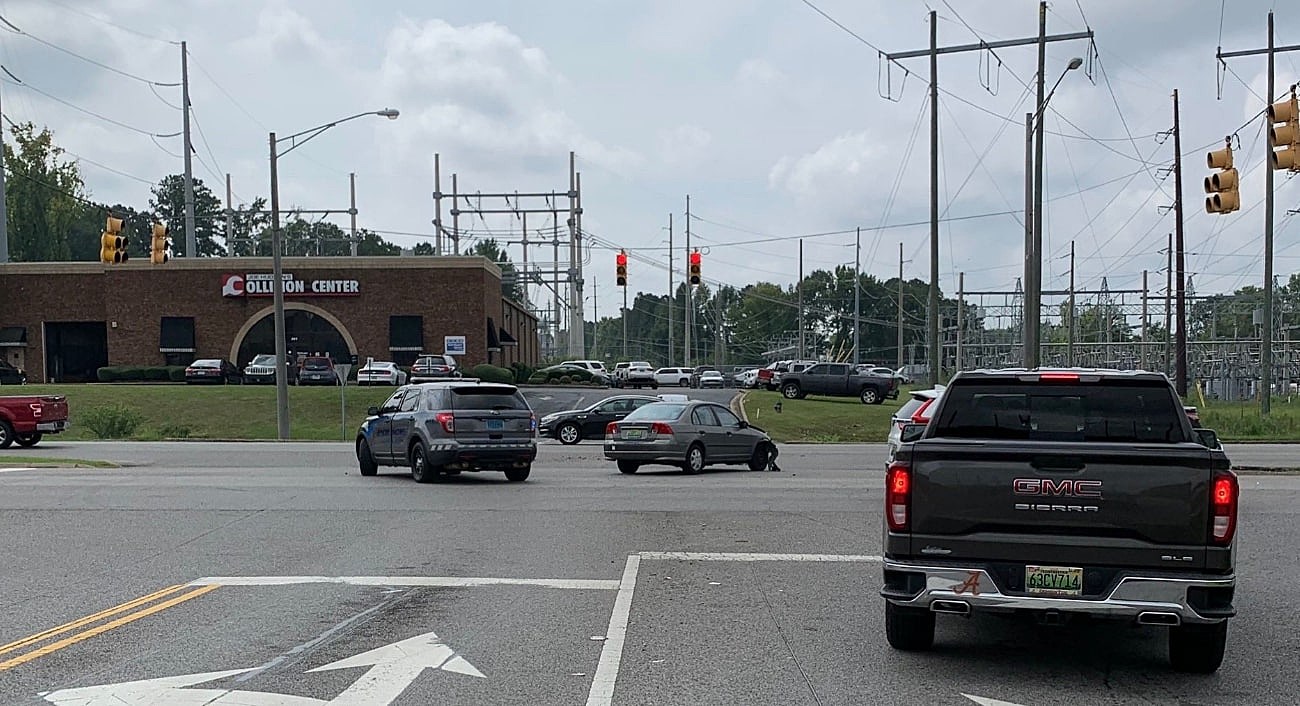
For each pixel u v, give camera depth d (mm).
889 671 7684
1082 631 8992
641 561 12102
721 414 23844
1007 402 8375
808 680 7441
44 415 31719
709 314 166000
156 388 52875
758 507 16781
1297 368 62281
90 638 8586
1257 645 8531
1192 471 7078
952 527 7363
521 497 18188
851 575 11312
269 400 49688
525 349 90438
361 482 20922
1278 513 16234
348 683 7309
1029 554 7246
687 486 20062
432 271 66312
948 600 7309
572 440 34375
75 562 12094
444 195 85938
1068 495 7188
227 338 66562
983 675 7605
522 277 94250
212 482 20891
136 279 66500
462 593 10367
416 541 13516
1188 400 48781
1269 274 40875
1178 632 7543
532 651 8195
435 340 66500
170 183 148250
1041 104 32969
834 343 150625
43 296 67562
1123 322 100562
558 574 11336
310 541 13531
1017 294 69500
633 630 8883
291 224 160000
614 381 74375
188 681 7340
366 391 53031
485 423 20641
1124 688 7320
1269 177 40281
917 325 146875
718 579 11078
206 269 66500
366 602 9961
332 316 66438
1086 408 8227
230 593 10367
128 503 17328
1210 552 7066
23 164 90750
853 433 42719
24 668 7688
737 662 7902
